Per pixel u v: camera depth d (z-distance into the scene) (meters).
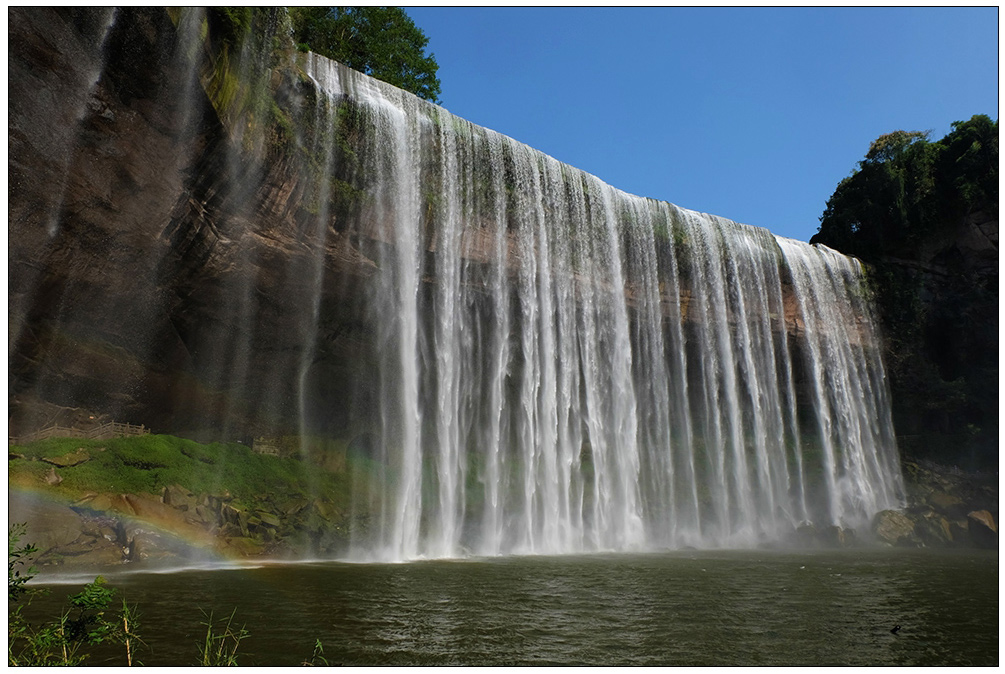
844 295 35.50
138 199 15.38
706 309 30.02
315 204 18.98
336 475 20.77
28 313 15.77
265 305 19.62
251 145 16.61
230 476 17.88
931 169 38.09
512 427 24.53
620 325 26.70
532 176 24.97
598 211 27.09
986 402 34.19
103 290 16.55
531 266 24.44
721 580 13.10
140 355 18.61
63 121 13.29
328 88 19.59
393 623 8.25
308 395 22.11
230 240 17.77
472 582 12.28
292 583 11.48
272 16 17.02
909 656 6.98
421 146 22.02
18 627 6.78
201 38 14.09
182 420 20.28
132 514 14.45
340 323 21.31
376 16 29.09
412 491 20.70
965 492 31.05
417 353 22.19
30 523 12.64
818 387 32.91
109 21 12.61
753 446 30.17
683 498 27.61
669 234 29.27
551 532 23.41
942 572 15.46
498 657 6.68
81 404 18.08
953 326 36.25
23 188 13.55
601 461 25.20
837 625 8.57
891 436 34.72
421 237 21.72
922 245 37.62
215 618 8.30
